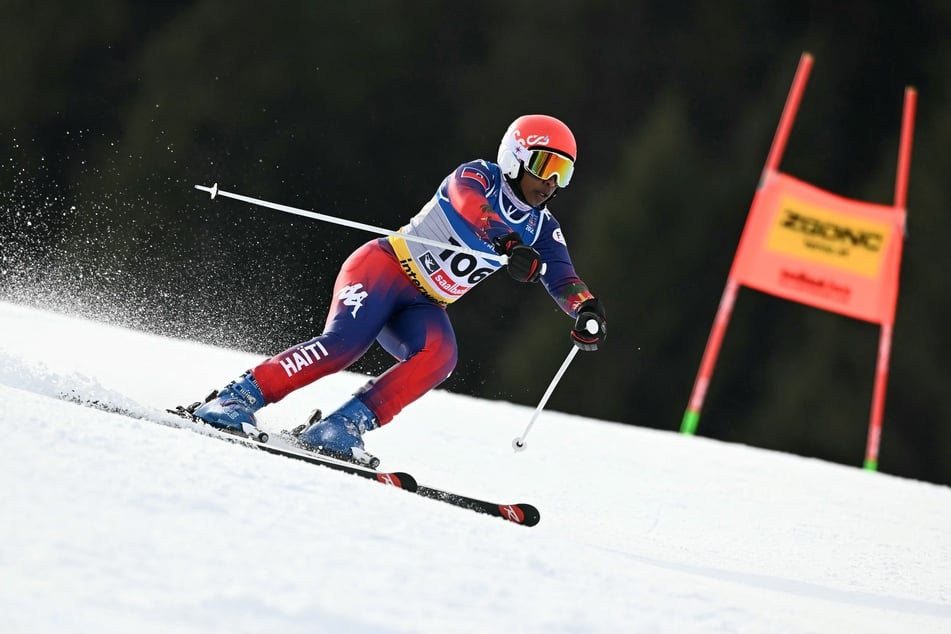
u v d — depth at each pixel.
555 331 84.62
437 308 16.09
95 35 80.69
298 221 61.91
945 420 85.75
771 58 93.38
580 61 93.50
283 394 14.95
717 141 92.00
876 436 38.84
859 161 91.44
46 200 75.75
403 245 15.88
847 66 92.38
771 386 86.56
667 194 89.56
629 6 94.00
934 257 87.94
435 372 15.66
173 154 79.44
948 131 90.56
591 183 92.25
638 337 87.56
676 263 88.44
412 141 89.56
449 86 90.88
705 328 87.88
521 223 15.69
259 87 84.31
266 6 85.38
